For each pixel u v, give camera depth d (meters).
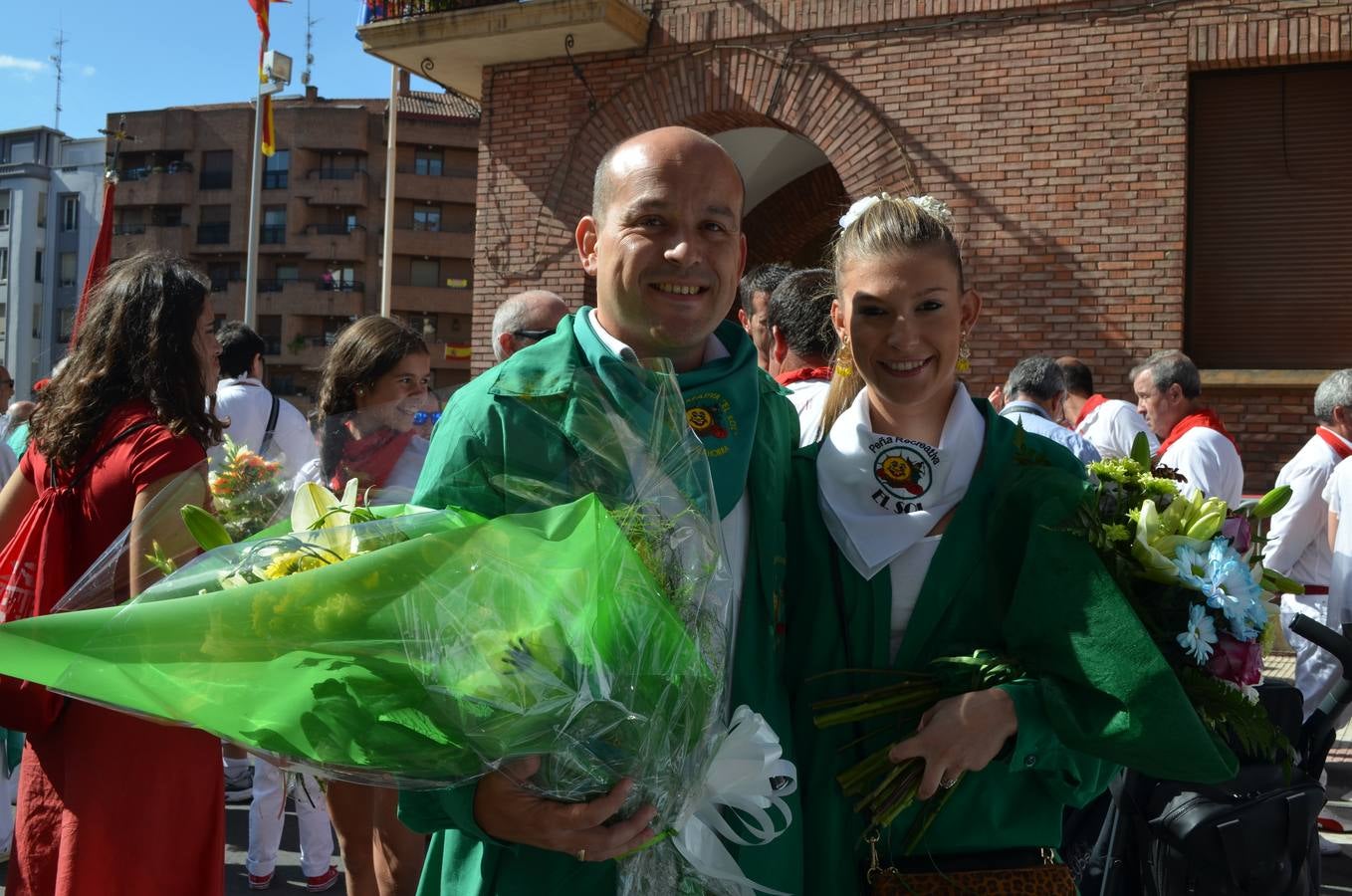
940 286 2.06
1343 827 4.74
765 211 12.00
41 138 79.88
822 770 2.01
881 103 9.12
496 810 1.68
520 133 10.30
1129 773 2.78
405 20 9.91
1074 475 2.05
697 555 1.79
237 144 71.56
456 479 1.85
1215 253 8.57
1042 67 8.70
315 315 70.62
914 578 2.03
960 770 1.82
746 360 2.12
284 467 2.58
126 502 2.47
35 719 2.36
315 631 1.50
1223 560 1.88
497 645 1.54
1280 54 8.14
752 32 9.48
